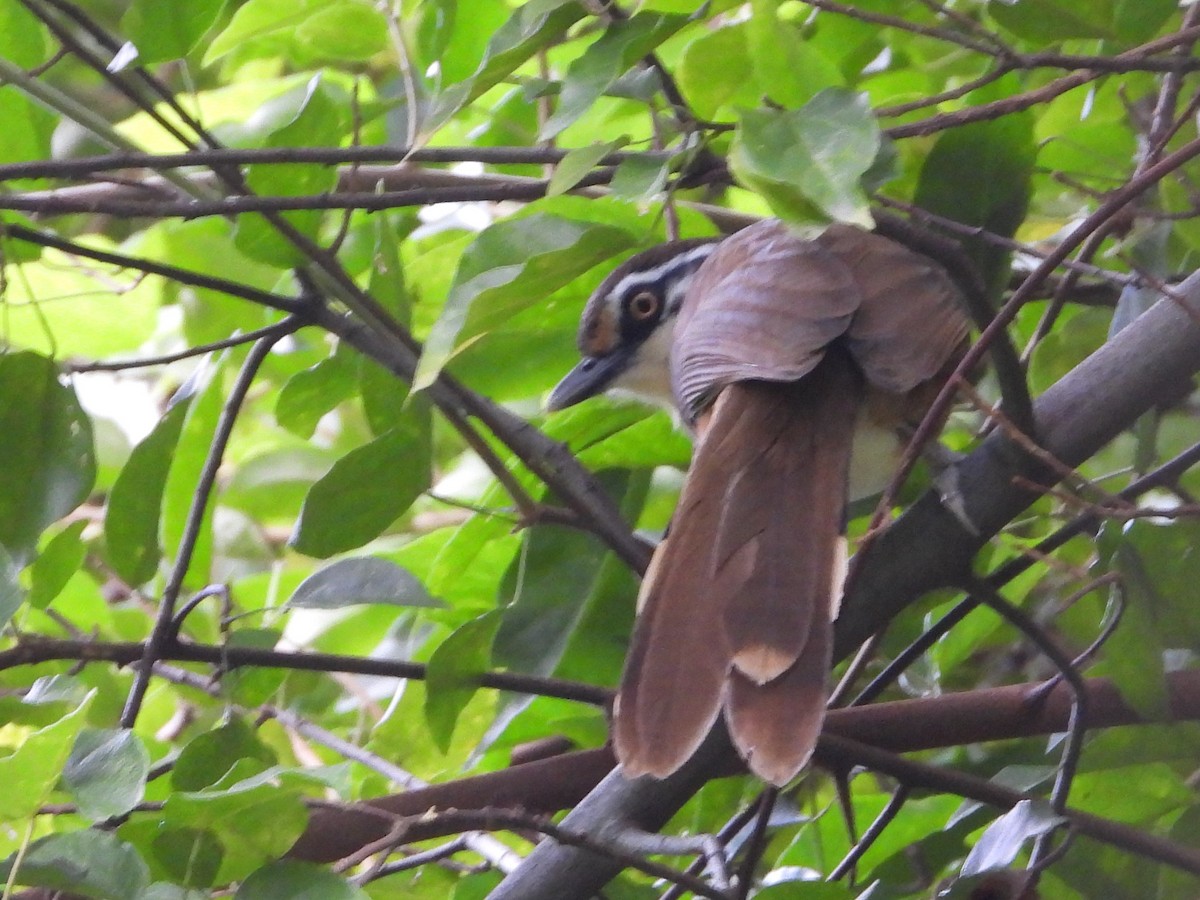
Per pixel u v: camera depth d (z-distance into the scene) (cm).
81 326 916
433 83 879
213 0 677
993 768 803
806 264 639
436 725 692
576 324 833
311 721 861
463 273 642
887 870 747
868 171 612
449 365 800
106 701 841
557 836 569
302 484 1148
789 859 802
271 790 548
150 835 554
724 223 859
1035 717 699
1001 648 939
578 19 629
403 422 707
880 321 622
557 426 806
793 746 527
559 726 840
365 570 695
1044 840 624
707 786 793
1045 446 649
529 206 801
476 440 694
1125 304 754
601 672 819
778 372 591
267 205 664
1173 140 848
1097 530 697
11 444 700
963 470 661
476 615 819
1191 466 734
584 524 692
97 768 553
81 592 938
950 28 838
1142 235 734
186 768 665
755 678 545
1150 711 639
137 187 823
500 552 846
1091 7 698
